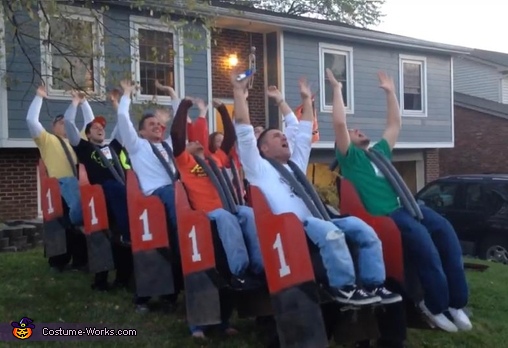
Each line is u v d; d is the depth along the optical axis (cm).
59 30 1118
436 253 528
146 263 627
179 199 567
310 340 473
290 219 481
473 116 2570
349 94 2014
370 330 540
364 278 491
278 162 540
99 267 721
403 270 530
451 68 2328
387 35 2056
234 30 1797
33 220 1362
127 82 670
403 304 550
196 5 1131
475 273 984
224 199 577
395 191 554
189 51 1611
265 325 648
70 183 795
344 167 572
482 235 1273
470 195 1302
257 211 502
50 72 1317
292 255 479
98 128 772
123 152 768
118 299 729
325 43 1950
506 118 2483
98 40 1152
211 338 609
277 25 1781
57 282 796
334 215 564
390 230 529
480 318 725
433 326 560
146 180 648
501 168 2503
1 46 1160
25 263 923
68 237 841
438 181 1358
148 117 673
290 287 480
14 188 1403
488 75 3169
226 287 561
